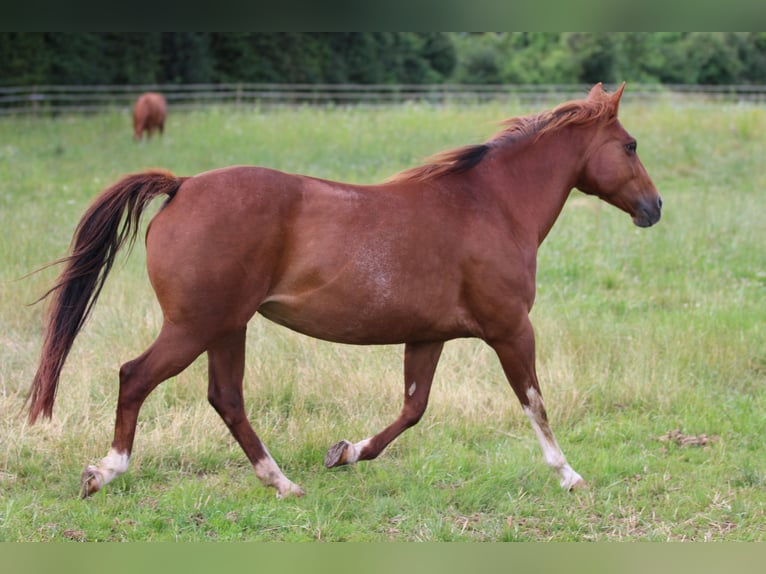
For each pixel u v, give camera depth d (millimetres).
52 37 38000
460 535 5426
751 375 8523
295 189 5543
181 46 42531
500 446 6809
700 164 21172
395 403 7352
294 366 8031
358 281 5535
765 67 49844
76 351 8188
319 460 6523
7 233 11836
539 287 11000
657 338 8969
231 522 5539
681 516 5789
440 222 5793
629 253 12633
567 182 6570
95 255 5512
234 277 5371
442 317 5875
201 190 5449
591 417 7445
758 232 13852
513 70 50938
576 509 5824
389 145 22672
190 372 7629
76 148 22469
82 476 5465
